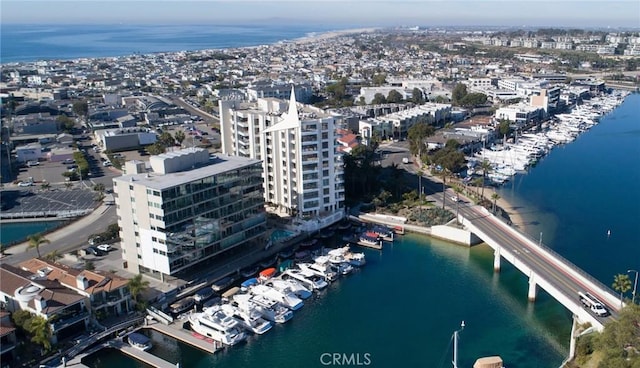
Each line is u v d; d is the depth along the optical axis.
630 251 199.00
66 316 142.50
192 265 176.00
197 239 172.00
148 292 162.38
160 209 158.38
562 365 129.12
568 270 163.50
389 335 147.50
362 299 166.88
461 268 186.75
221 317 147.75
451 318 155.00
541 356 136.25
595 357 125.56
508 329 148.62
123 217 171.38
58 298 142.88
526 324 151.00
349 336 147.25
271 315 154.62
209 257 179.25
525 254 175.75
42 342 131.88
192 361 137.12
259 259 191.00
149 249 166.75
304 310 161.25
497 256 182.88
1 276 153.88
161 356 138.38
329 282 178.00
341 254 192.50
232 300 164.50
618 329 116.00
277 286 169.38
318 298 168.12
